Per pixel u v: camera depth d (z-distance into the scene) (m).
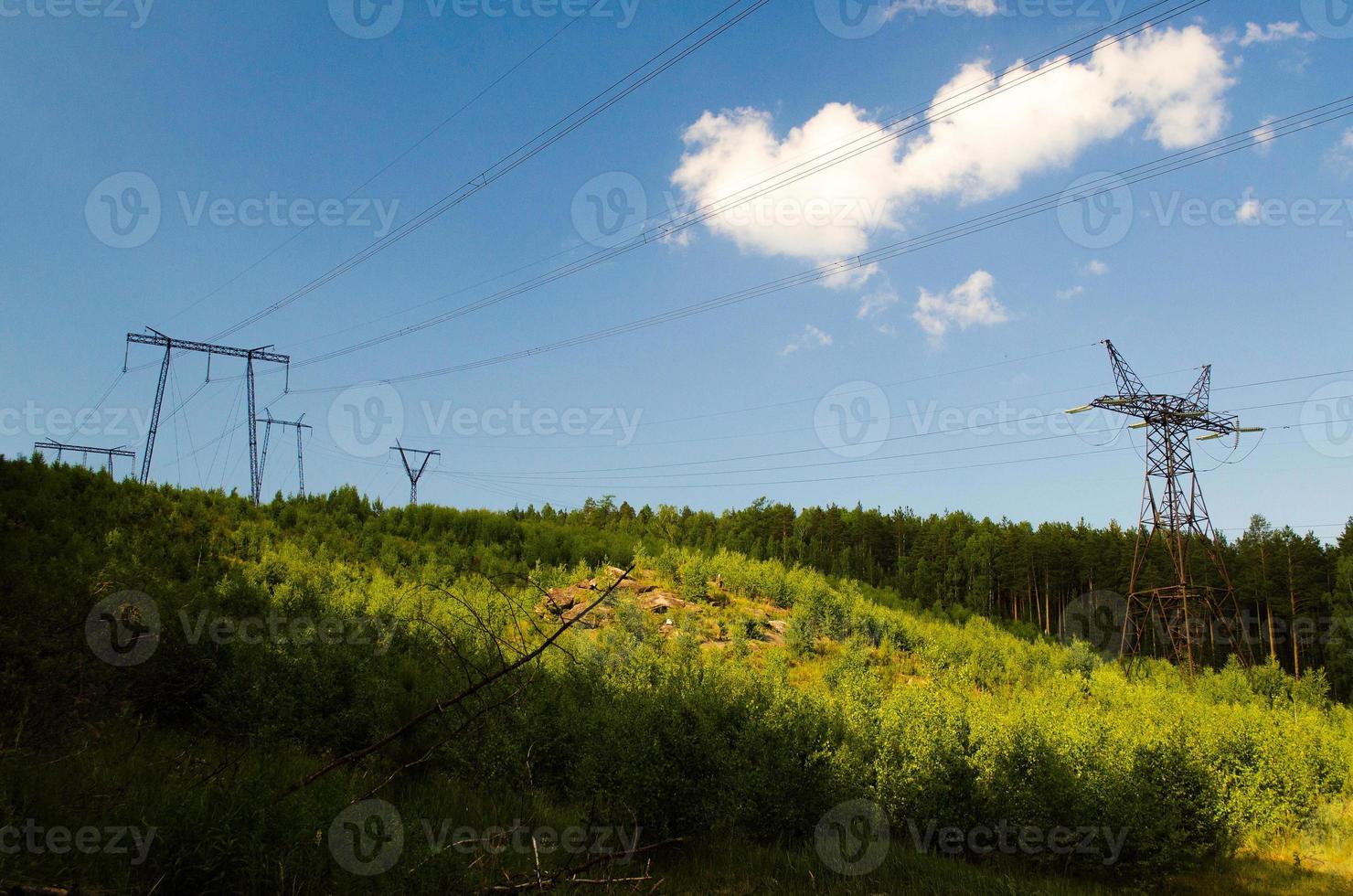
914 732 14.14
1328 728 22.44
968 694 24.66
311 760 9.31
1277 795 16.81
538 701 10.76
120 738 8.16
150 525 25.78
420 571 29.98
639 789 9.31
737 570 38.22
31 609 8.38
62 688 7.82
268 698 10.02
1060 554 82.19
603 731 10.12
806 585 38.06
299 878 5.46
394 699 10.33
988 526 101.88
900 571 89.81
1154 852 12.95
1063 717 18.62
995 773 13.55
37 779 6.20
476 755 9.95
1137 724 18.84
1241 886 13.33
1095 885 12.02
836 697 19.27
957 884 9.81
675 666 15.10
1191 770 14.97
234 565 23.39
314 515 35.16
